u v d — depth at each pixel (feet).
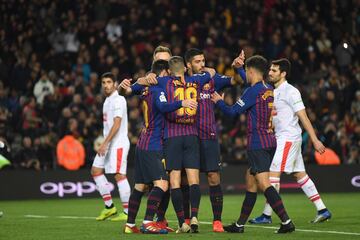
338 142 234.99
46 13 265.54
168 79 108.99
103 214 134.92
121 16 271.08
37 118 224.94
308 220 130.52
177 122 108.27
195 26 271.69
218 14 284.82
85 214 149.48
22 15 262.47
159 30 265.13
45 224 125.08
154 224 107.34
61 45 261.65
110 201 134.92
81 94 234.79
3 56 250.37
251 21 287.28
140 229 109.40
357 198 199.52
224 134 231.50
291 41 277.85
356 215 140.97
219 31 271.49
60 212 155.22
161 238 100.32
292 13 289.74
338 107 256.32
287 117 126.31
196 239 98.78
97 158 136.15
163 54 116.47
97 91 238.48
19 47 253.85
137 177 110.22
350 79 272.31
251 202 107.76
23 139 215.10
